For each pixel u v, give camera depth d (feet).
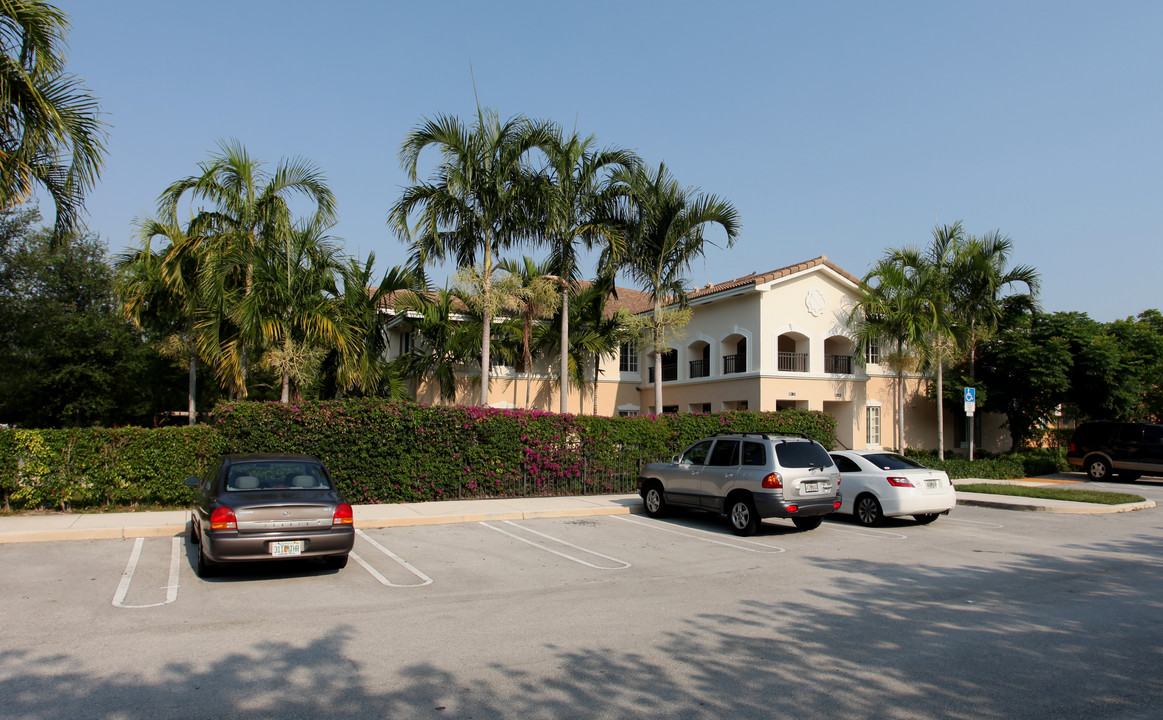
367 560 32.12
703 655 19.42
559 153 59.77
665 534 39.70
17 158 34.60
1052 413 89.04
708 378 88.69
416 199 58.23
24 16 33.50
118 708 15.56
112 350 80.38
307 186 53.67
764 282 80.02
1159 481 76.89
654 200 63.98
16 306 72.59
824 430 64.23
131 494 42.57
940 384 78.59
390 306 68.59
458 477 51.03
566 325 63.21
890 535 40.24
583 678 17.61
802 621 22.84
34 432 41.14
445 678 17.54
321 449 46.80
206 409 98.48
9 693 16.38
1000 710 15.72
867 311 82.64
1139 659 19.24
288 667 18.25
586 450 55.57
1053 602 25.43
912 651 19.83
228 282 52.39
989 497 55.47
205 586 26.96
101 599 24.95
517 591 26.73
